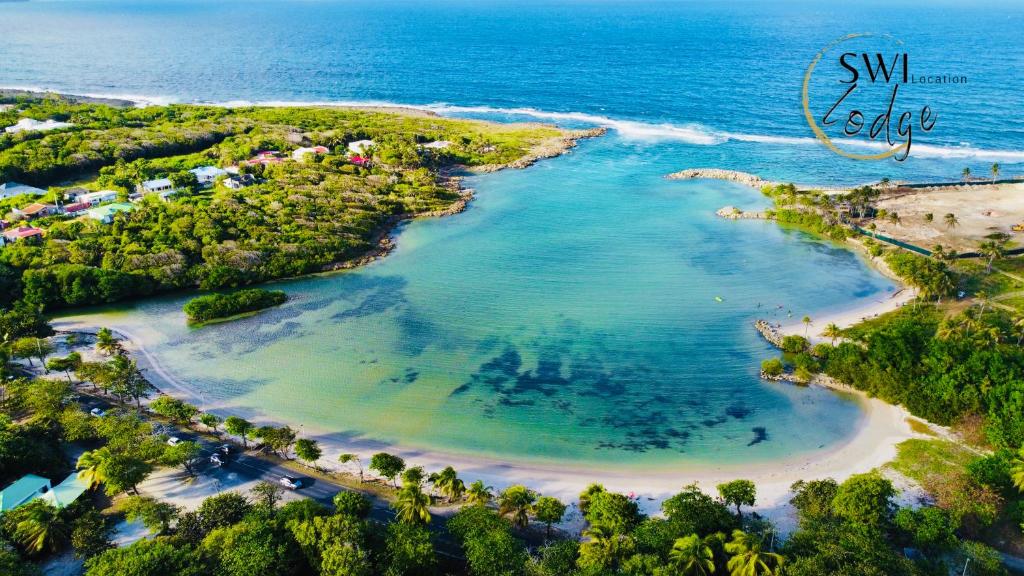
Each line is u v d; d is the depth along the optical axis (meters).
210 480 96.12
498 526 79.56
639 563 72.19
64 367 121.50
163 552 72.94
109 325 143.62
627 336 138.12
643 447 105.12
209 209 187.62
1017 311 134.75
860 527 77.38
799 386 119.19
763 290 157.25
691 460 101.81
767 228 196.38
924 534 76.19
